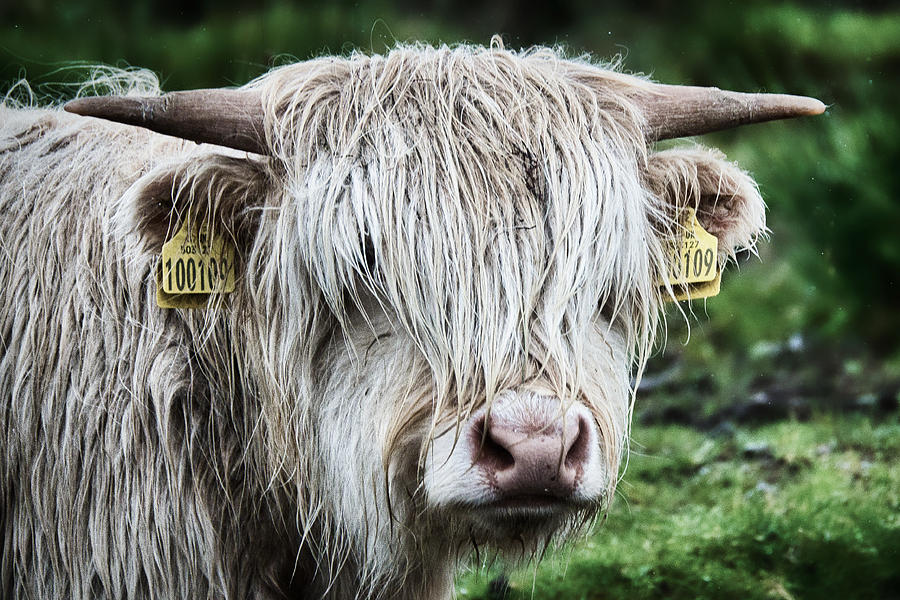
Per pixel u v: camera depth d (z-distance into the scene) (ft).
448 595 24.29
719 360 46.47
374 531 21.30
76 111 20.12
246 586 22.63
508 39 71.56
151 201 20.59
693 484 36.24
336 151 20.61
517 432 18.38
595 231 20.42
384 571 22.22
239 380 22.52
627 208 20.94
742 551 31.78
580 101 21.34
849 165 52.49
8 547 22.76
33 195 24.07
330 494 21.90
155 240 20.99
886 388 42.55
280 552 22.99
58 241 23.08
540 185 20.01
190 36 64.85
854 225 50.29
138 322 22.25
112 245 22.65
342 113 20.93
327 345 21.49
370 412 20.68
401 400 20.17
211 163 20.67
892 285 49.37
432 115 20.45
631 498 35.58
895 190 51.44
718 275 23.20
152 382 21.81
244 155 23.61
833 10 68.23
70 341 22.33
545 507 18.92
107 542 21.83
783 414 41.42
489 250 19.66
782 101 21.85
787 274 51.16
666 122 21.91
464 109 20.59
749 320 48.98
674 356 47.21
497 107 20.56
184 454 21.98
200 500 21.91
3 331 23.09
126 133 25.16
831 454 37.27
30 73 59.21
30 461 22.40
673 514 34.32
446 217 19.75
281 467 21.83
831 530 31.94
